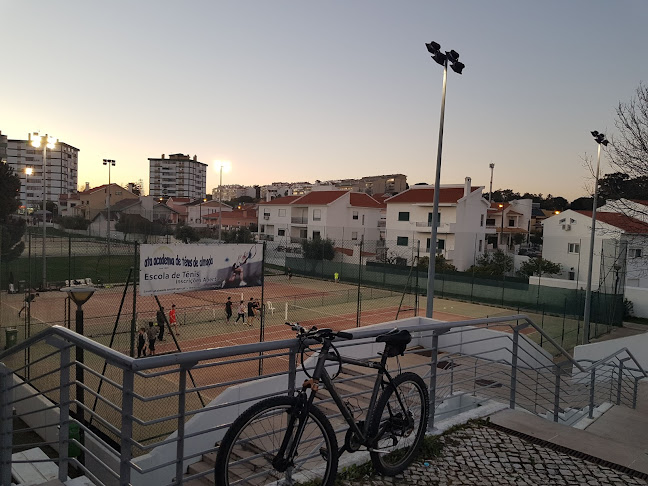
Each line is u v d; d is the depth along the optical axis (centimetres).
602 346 1678
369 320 2531
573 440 454
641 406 1146
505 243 5453
